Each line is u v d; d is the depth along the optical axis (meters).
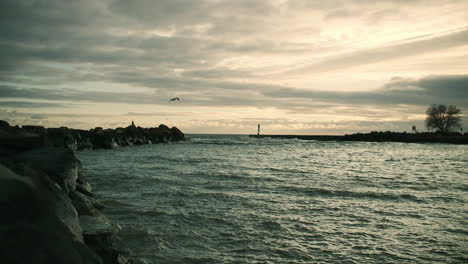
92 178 18.05
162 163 27.56
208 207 12.05
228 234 9.22
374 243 8.80
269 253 7.97
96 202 11.05
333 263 7.50
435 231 9.86
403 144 84.00
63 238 4.33
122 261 6.15
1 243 3.39
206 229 9.59
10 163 5.54
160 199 13.21
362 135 108.50
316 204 12.88
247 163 28.81
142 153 40.28
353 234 9.47
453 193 15.58
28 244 3.66
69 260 4.04
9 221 3.73
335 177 20.58
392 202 13.54
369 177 20.86
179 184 16.70
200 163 28.08
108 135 49.62
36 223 4.09
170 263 7.21
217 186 16.31
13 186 4.23
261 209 11.93
